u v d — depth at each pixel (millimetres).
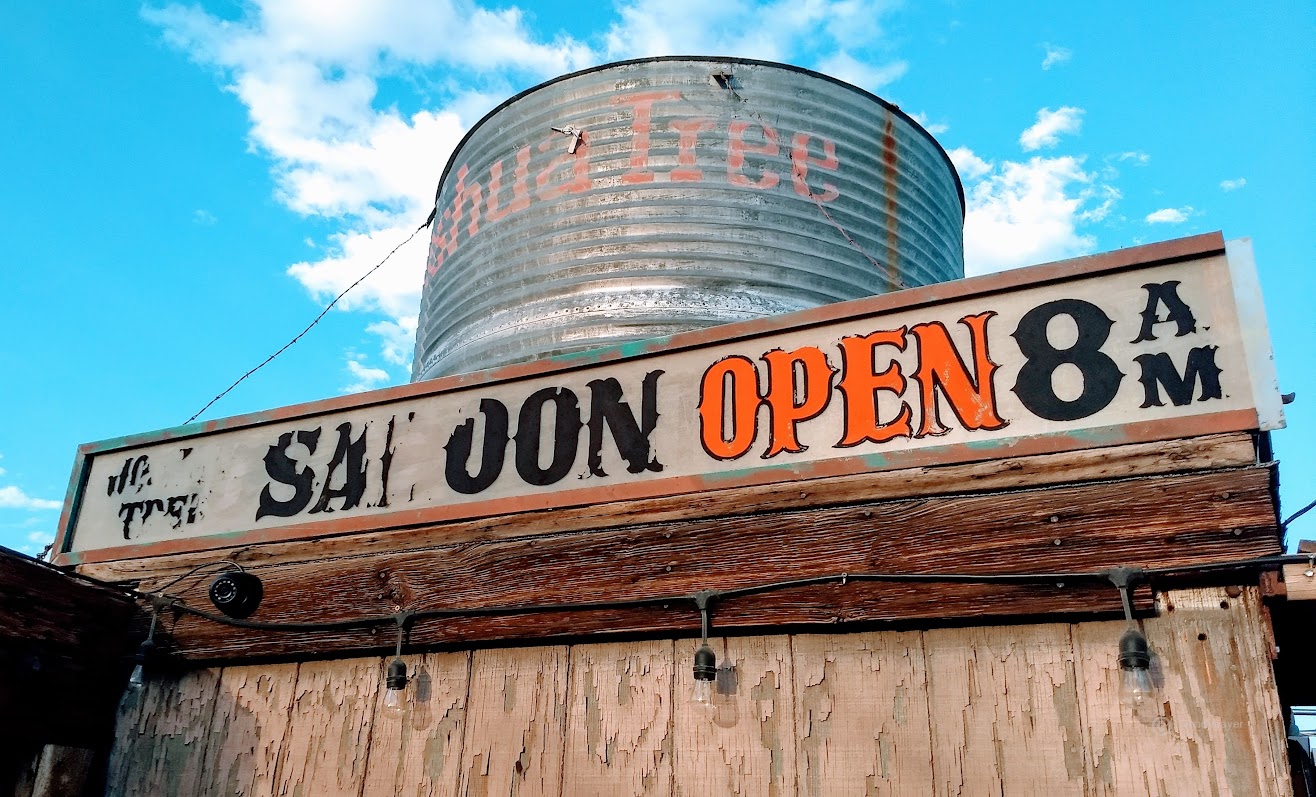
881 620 3768
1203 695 3322
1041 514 3668
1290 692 5797
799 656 3908
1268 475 3408
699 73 9023
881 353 4133
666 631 4105
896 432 3992
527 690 4285
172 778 4793
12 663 4598
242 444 5406
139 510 5527
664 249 8367
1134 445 3637
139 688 4879
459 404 4895
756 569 4016
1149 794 3279
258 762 4648
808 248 8586
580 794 4012
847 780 3666
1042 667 3564
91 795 4875
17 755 4762
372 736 4477
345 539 4895
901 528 3852
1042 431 3770
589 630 4207
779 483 4109
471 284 9188
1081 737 3426
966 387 3945
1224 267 3732
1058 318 3898
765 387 4281
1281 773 3150
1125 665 3334
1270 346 3566
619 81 9094
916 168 9766
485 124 9938
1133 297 3816
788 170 8789
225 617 4883
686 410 4391
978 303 4047
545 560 4398
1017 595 3611
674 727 3979
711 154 8711
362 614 4656
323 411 5203
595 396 4590
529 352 8352
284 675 4797
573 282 8453
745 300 8211
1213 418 3539
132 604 5188
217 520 5262
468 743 4285
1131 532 3527
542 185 9016
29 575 4707
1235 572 3396
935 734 3613
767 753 3803
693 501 4223
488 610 4383
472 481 4699
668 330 8023
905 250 9234
